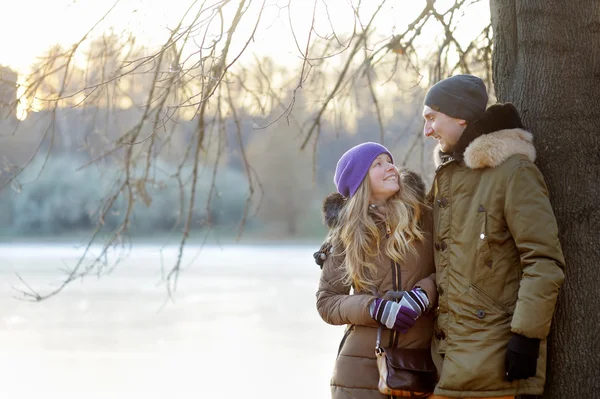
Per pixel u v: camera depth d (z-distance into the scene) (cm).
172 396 1078
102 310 2072
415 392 384
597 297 391
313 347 1468
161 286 2677
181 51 479
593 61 402
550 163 400
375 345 407
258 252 4509
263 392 1093
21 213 4766
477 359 366
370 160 418
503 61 423
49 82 569
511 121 378
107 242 585
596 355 389
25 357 1391
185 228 599
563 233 396
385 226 415
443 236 387
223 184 4362
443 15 573
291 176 5009
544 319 350
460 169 387
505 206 367
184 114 573
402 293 395
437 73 606
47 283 2659
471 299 373
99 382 1178
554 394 396
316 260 438
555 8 403
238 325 1769
